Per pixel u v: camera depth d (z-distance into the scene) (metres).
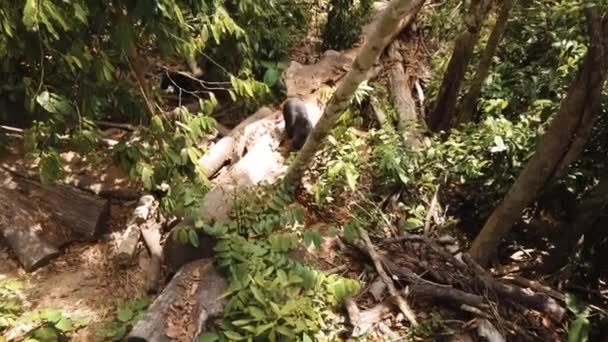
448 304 3.64
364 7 7.02
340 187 4.41
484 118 5.06
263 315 3.15
